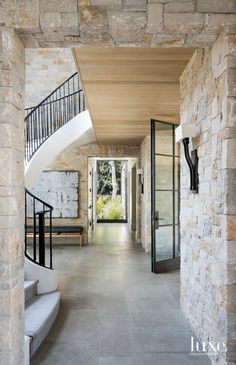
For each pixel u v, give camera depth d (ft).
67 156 27.12
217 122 7.13
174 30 6.38
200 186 8.86
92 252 22.94
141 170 25.05
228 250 6.40
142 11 6.21
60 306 11.78
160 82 11.85
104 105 14.62
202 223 8.61
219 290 6.88
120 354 8.27
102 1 6.17
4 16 6.14
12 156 6.22
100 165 51.78
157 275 16.31
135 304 11.99
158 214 17.21
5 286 6.03
